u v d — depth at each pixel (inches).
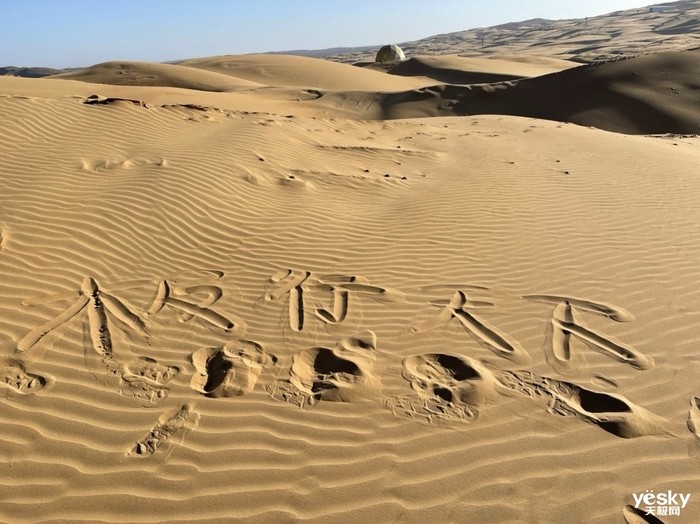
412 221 221.5
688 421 107.7
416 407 115.9
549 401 115.6
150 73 1191.6
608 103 787.4
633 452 100.8
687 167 304.8
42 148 251.4
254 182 249.0
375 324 148.7
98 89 665.0
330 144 341.7
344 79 1411.2
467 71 1403.8
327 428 110.5
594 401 115.3
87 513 91.7
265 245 197.0
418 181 282.8
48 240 176.1
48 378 123.0
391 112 880.3
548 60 1800.0
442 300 160.1
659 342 134.4
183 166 245.1
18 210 188.7
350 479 98.0
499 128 486.9
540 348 134.3
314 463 101.6
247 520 90.4
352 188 263.7
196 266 180.4
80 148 258.7
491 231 208.7
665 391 116.7
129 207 203.6
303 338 142.6
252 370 128.9
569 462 99.3
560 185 268.1
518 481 95.8
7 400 115.5
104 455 103.2
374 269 180.9
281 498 94.4
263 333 144.7
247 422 112.3
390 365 130.7
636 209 229.1
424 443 105.5
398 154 336.8
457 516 89.9
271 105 732.0
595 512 89.1
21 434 107.0
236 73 1469.0
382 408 115.9
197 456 103.4
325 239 203.5
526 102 870.4
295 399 119.4
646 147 373.4
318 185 261.7
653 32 3459.6
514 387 120.4
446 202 243.4
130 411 114.7
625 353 130.6
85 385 121.9
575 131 459.2
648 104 757.9
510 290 164.2
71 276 164.1
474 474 97.7
